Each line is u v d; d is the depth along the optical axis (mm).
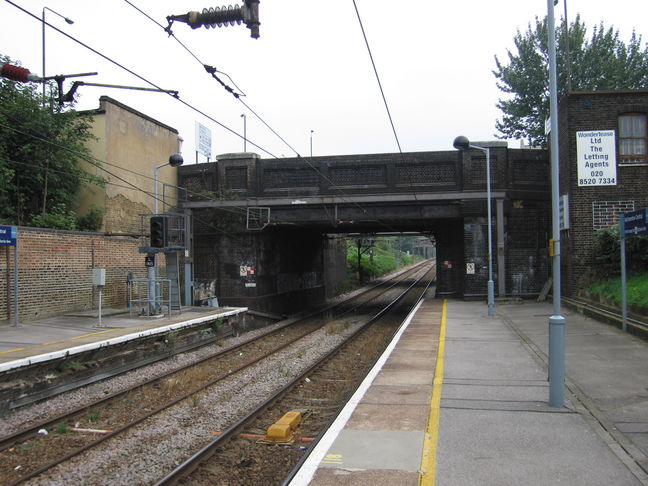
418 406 7535
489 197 20516
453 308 22516
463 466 5301
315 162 25828
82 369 11422
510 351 11930
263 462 6730
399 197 24344
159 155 25625
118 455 7066
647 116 20062
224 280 26562
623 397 7840
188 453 7145
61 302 17297
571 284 20188
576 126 20188
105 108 21656
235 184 26453
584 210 20016
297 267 33031
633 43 36062
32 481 6176
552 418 6863
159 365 13922
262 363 14461
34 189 19391
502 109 39125
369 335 20594
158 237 17359
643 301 13312
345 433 6379
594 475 5043
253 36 6793
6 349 11250
